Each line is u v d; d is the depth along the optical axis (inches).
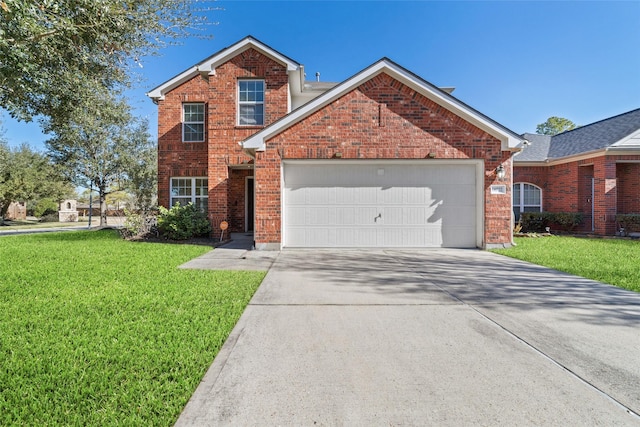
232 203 562.3
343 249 373.4
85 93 302.4
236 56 482.9
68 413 84.6
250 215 575.5
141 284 211.3
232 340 129.4
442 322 149.6
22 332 134.0
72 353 116.0
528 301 180.7
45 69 261.3
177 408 86.6
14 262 283.3
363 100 362.6
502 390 95.7
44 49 238.5
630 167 551.8
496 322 149.4
